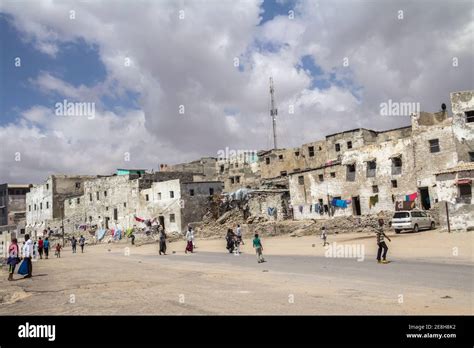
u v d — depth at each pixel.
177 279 18.73
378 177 49.66
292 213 58.06
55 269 26.20
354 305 11.62
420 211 39.12
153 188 67.69
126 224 71.88
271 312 11.18
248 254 32.25
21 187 99.94
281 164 75.31
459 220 32.09
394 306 11.37
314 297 12.97
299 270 20.36
